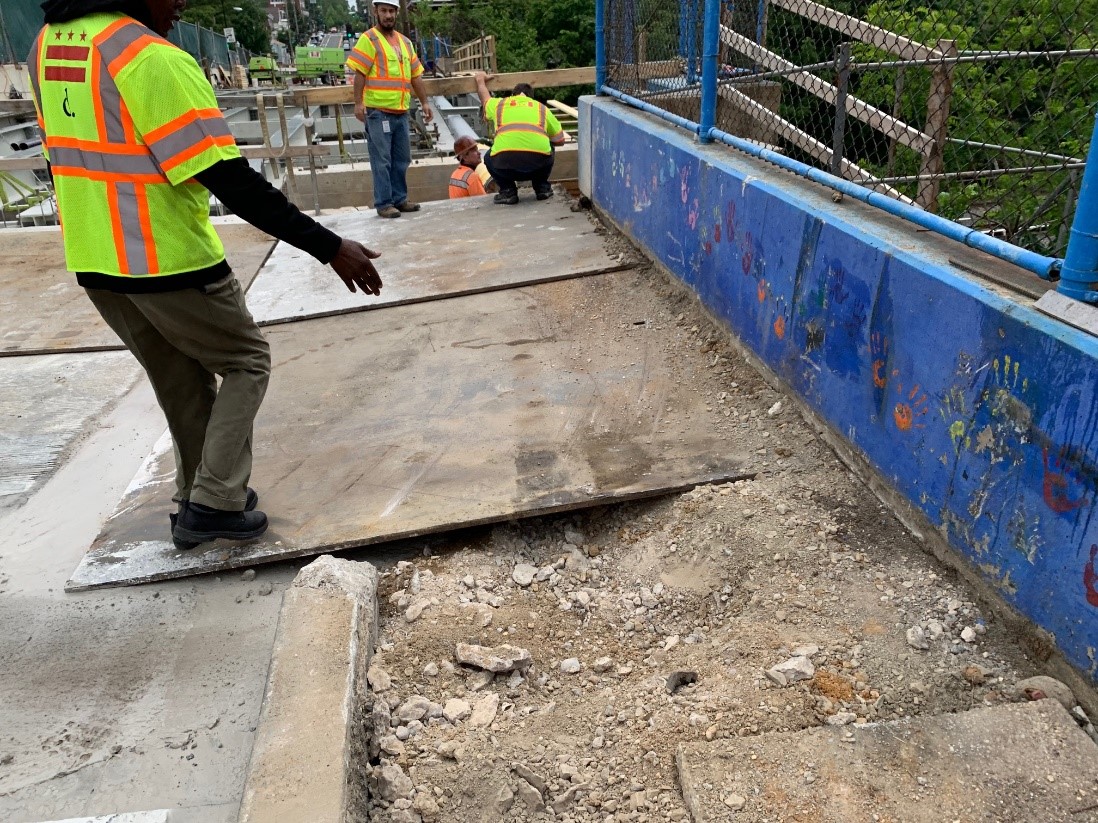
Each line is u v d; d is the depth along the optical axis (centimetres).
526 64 3120
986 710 208
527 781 212
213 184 247
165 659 267
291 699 218
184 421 302
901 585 263
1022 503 227
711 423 370
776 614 261
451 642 266
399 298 548
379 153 729
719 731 219
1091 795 187
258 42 6881
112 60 239
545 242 634
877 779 195
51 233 761
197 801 217
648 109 574
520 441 370
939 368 258
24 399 454
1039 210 302
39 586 305
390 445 375
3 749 235
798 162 368
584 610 287
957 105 338
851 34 362
